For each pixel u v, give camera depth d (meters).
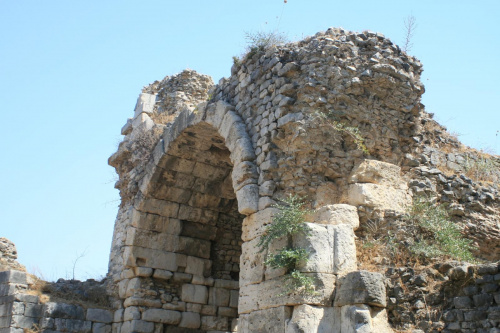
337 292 9.05
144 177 16.09
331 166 10.97
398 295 9.16
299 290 9.16
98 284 17.23
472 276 8.57
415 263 9.84
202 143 15.12
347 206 10.20
